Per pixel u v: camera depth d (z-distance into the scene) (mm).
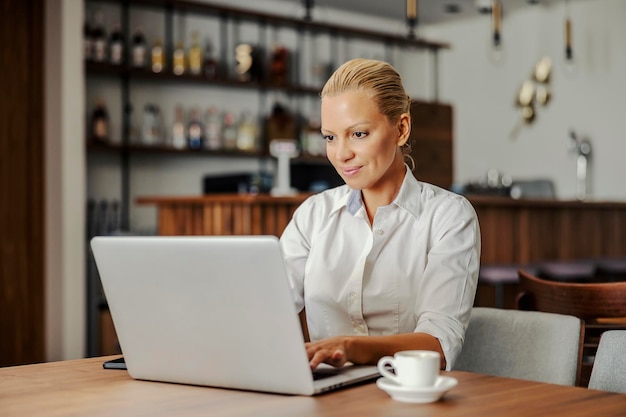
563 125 7254
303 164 5094
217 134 6184
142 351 1420
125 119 5887
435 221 1746
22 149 5027
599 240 5223
